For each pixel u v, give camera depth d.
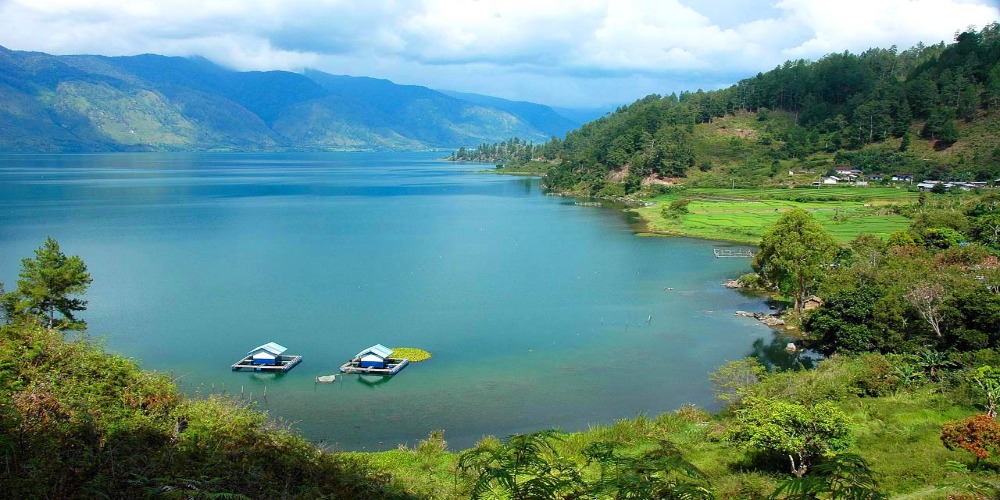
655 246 127.88
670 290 93.06
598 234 142.88
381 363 60.84
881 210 158.62
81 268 64.00
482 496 16.97
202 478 19.27
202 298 86.25
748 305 85.38
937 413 45.88
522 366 63.00
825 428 35.62
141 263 106.94
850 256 94.50
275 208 187.25
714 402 54.59
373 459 39.56
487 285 95.31
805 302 82.38
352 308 82.25
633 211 184.12
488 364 63.44
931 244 104.06
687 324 76.94
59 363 31.41
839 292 68.00
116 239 129.12
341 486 22.25
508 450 17.30
